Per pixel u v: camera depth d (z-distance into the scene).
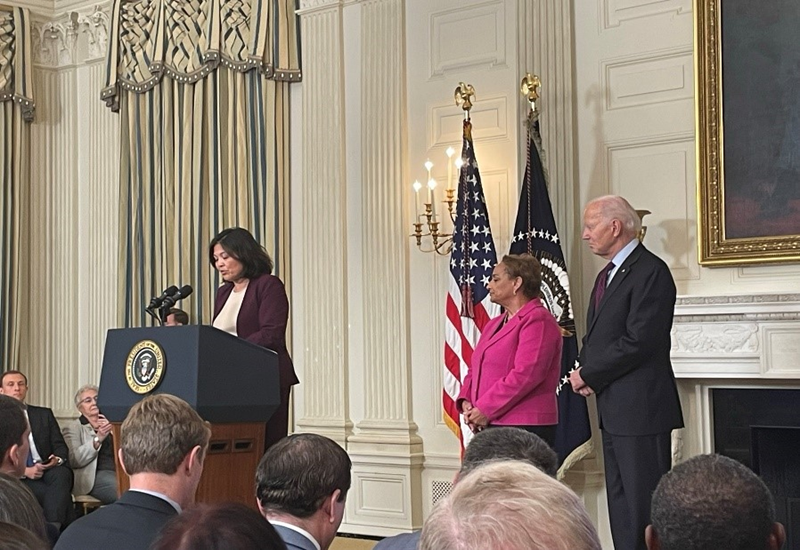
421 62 6.76
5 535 1.32
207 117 7.68
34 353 8.68
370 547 6.38
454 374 6.10
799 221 5.30
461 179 6.16
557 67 6.05
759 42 5.44
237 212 7.49
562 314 5.72
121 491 3.95
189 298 7.68
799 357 5.15
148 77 7.95
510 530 0.93
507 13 6.39
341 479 2.44
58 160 8.76
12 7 8.59
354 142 7.05
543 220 5.84
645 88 5.82
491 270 6.09
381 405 6.76
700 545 1.63
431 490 6.58
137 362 3.84
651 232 5.74
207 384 3.72
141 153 8.02
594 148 5.96
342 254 7.02
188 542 1.28
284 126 7.38
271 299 4.74
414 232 6.74
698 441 5.55
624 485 4.30
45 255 8.72
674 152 5.70
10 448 3.04
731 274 5.49
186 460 2.69
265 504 2.44
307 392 7.12
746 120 5.46
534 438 2.46
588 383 4.36
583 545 0.94
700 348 5.45
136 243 8.02
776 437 5.39
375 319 6.81
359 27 7.06
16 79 8.55
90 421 7.17
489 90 6.45
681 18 5.72
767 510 1.64
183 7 7.81
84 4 8.68
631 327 4.29
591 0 6.01
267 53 7.36
